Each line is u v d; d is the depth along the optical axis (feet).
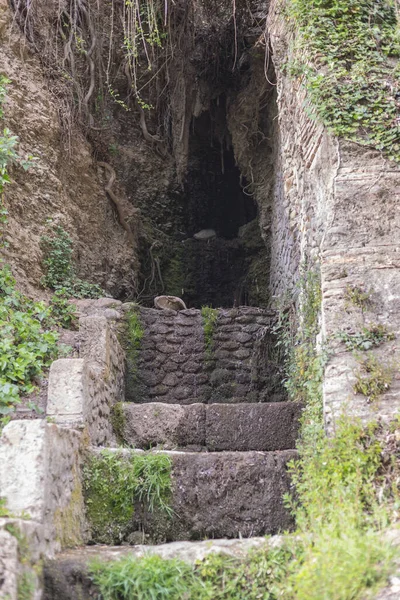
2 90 23.30
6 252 22.65
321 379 14.66
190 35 32.58
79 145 29.37
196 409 16.78
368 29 19.04
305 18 19.43
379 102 17.31
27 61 27.07
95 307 23.20
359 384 13.62
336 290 15.10
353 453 12.20
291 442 16.39
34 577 9.50
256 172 33.63
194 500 13.16
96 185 30.53
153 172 36.88
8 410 15.62
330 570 9.16
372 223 15.80
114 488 13.00
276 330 23.56
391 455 12.27
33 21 27.61
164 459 13.34
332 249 15.62
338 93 17.48
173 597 9.95
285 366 21.75
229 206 40.32
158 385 22.91
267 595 9.98
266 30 25.62
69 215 27.27
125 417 16.81
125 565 10.21
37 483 10.50
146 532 12.92
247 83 33.17
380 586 8.99
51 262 24.81
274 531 13.06
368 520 10.76
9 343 17.56
